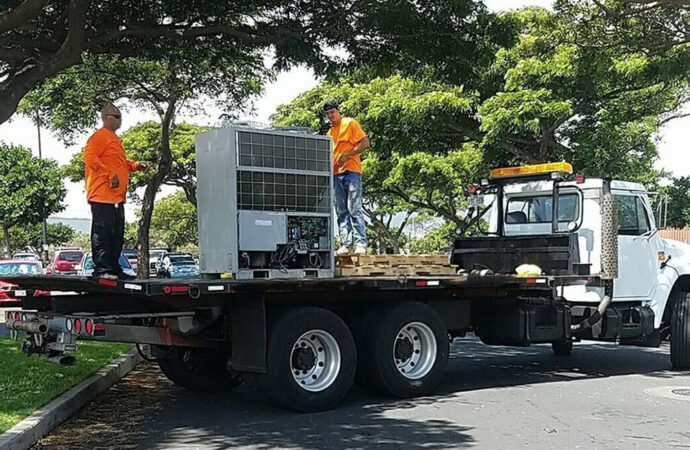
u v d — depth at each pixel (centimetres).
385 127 2106
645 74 1605
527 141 1959
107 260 841
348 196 975
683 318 1142
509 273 1129
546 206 1155
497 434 729
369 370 907
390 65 1269
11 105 1067
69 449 680
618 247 1113
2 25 958
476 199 1245
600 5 1332
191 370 954
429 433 734
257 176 848
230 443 698
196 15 1214
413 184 2564
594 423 778
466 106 1945
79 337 769
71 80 1906
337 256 906
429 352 945
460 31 1208
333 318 861
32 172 4503
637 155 2270
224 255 838
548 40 1633
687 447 679
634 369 1173
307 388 840
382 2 1151
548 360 1277
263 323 808
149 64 1848
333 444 691
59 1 1170
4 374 928
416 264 942
